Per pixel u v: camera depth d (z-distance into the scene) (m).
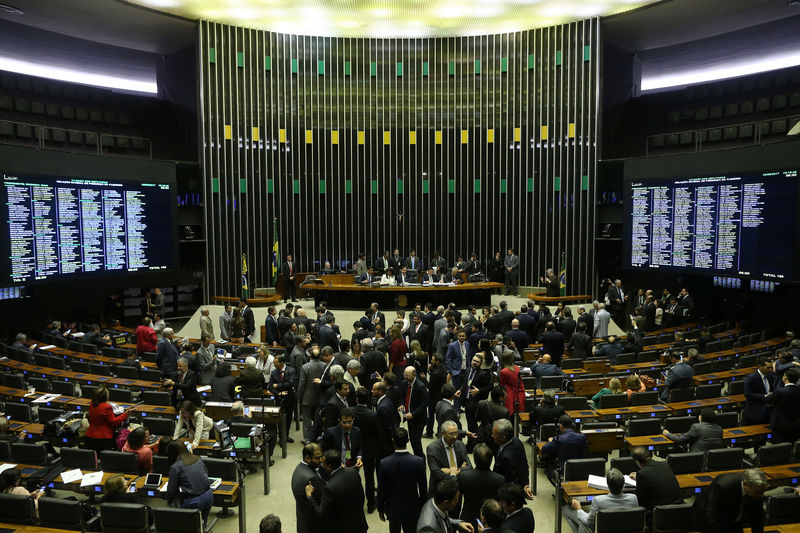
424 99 22.67
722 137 19.25
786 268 14.32
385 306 18.48
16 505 5.90
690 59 22.70
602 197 20.86
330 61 22.42
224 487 6.69
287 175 22.22
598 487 6.58
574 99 21.02
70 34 20.19
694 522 5.09
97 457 7.75
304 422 9.23
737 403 9.38
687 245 16.83
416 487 5.84
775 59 22.16
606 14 19.70
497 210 22.48
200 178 21.09
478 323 11.85
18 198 14.93
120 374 10.87
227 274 21.55
